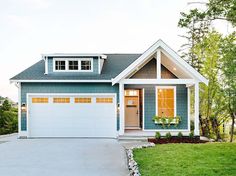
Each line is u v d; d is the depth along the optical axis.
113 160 10.52
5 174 8.57
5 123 22.27
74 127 18.00
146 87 18.59
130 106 19.59
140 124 19.11
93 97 17.98
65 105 18.06
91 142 15.52
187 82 16.41
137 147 13.05
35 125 18.00
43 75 18.42
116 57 21.42
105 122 17.95
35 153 12.02
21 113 17.94
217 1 11.55
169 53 16.23
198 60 24.73
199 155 10.70
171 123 18.33
